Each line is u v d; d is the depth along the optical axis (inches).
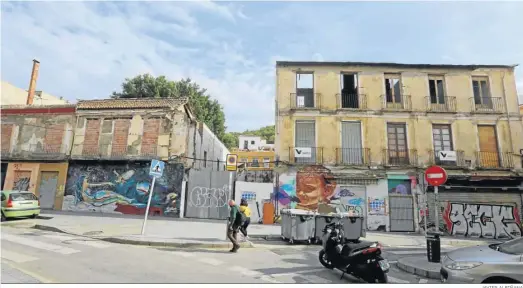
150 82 1358.3
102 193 799.7
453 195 751.7
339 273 298.2
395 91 863.1
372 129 800.9
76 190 812.6
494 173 770.2
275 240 513.0
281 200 761.6
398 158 790.5
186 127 824.3
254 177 885.8
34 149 858.1
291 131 799.1
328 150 789.9
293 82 828.6
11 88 1135.0
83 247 362.3
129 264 291.9
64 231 483.5
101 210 791.1
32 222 567.8
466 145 793.6
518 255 208.7
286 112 808.3
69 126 853.8
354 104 835.4
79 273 255.3
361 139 796.0
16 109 885.8
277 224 733.9
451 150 791.7
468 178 739.4
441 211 744.3
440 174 378.9
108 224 574.6
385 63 826.2
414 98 820.0
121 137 824.3
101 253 334.6
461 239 666.2
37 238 410.0
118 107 836.0
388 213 749.3
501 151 789.9
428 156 784.3
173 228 554.9
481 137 805.2
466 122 804.0
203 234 499.8
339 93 821.9
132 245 404.8
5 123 885.2
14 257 300.8
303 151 784.3
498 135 799.7
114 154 814.5
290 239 479.2
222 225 629.0
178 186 772.0
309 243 482.9
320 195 761.0
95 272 260.1
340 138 796.0
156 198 773.9
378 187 762.8
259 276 276.2
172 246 412.5
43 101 1283.2
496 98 821.2
